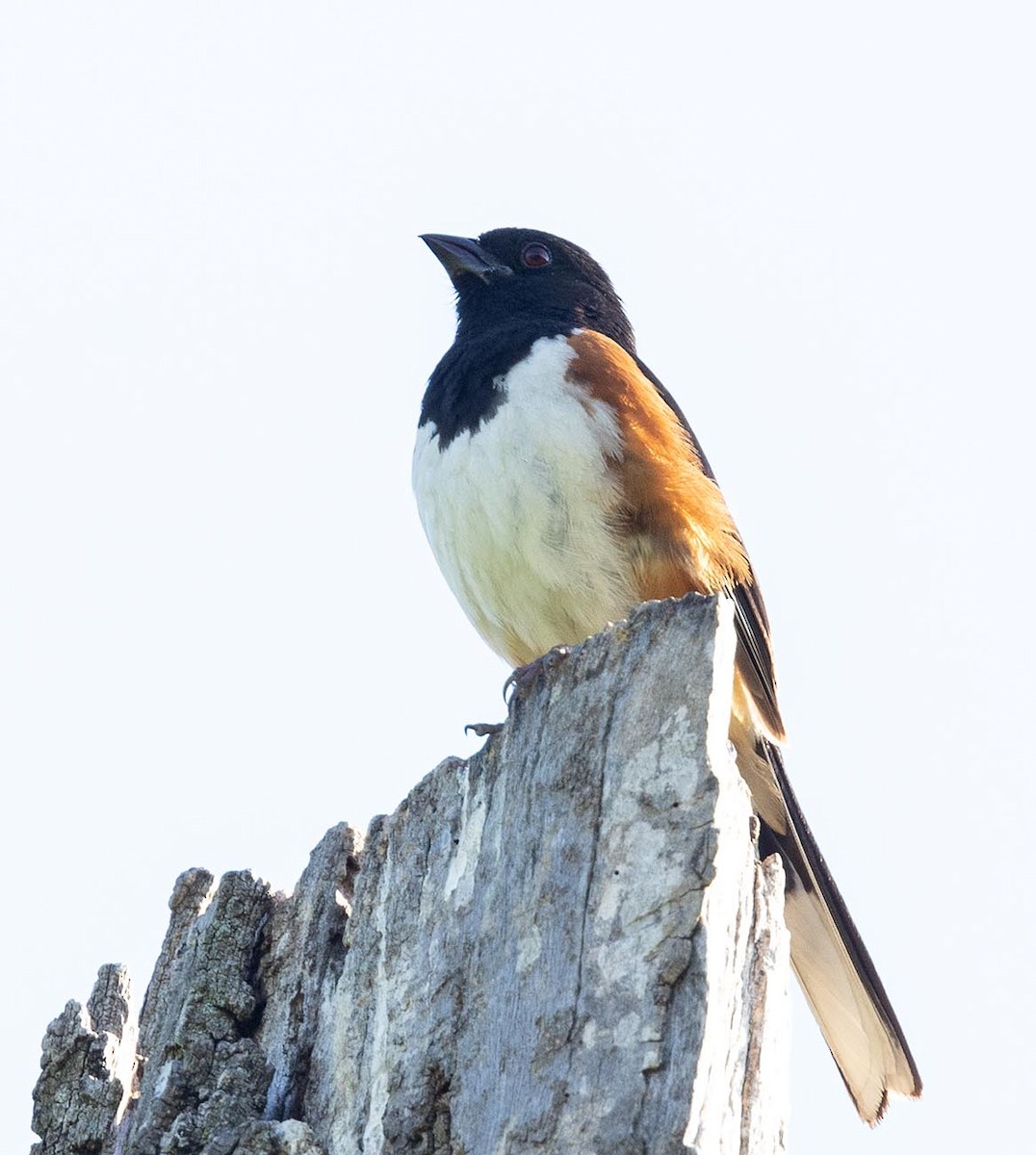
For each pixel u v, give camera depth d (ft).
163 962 26.55
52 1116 24.39
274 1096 23.86
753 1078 20.25
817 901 33.01
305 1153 22.34
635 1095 18.97
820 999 31.68
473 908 22.52
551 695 22.81
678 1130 18.53
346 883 25.57
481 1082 20.84
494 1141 20.06
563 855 21.25
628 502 32.94
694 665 21.42
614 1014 19.63
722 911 20.04
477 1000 21.58
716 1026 19.45
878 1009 31.01
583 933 20.45
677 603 22.08
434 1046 21.72
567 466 32.83
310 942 24.93
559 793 21.81
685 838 20.21
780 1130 20.59
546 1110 19.52
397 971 23.24
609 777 21.34
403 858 24.17
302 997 24.52
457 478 33.63
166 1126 23.63
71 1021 24.90
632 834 20.68
